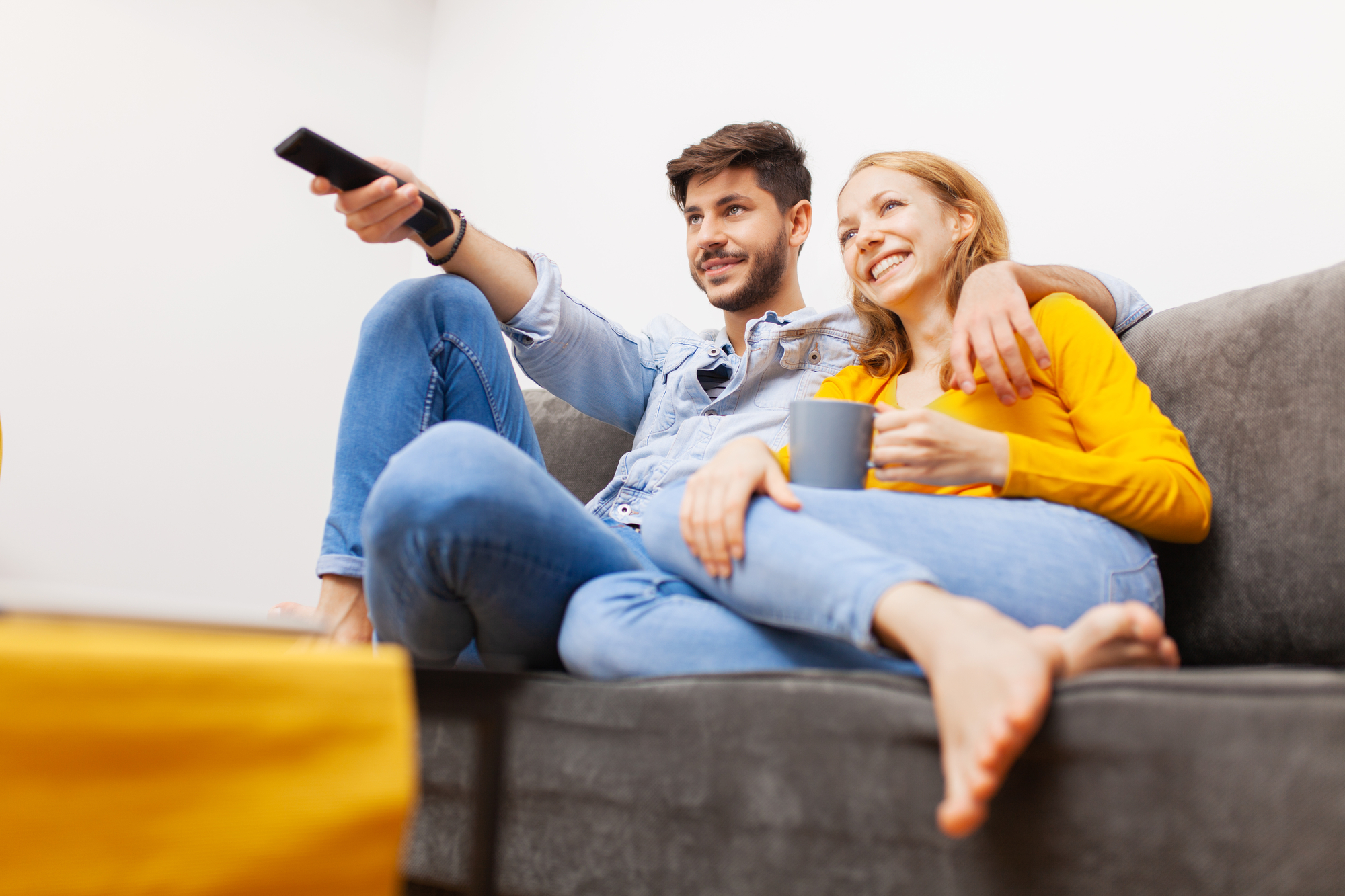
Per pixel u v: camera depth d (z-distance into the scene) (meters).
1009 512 0.86
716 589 0.79
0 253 2.67
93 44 2.90
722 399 1.47
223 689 0.41
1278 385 1.02
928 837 0.55
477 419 1.26
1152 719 0.48
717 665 0.77
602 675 0.82
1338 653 0.91
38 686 0.36
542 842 0.74
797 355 1.44
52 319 2.73
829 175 2.29
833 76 2.34
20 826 0.35
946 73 2.12
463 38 3.52
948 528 0.82
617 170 2.83
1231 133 1.69
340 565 1.06
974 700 0.53
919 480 0.87
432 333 1.24
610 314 2.73
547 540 0.84
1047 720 0.52
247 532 3.01
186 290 2.99
